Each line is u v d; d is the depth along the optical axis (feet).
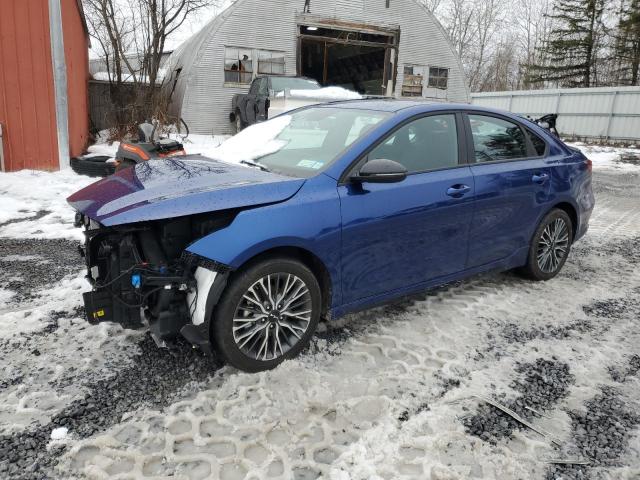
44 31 27.40
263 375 9.66
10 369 9.52
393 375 9.89
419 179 11.60
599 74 119.44
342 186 10.46
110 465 7.34
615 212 27.17
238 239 9.05
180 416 8.43
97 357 10.06
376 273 11.13
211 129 55.42
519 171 13.84
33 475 7.07
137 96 48.01
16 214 21.13
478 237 13.01
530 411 9.04
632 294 14.90
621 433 8.55
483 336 11.72
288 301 9.93
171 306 9.31
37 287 13.41
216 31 53.88
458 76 70.95
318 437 8.09
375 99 13.97
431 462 7.65
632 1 105.81
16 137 27.81
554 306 13.69
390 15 64.34
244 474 7.29
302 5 58.44
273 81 46.24
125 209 8.80
